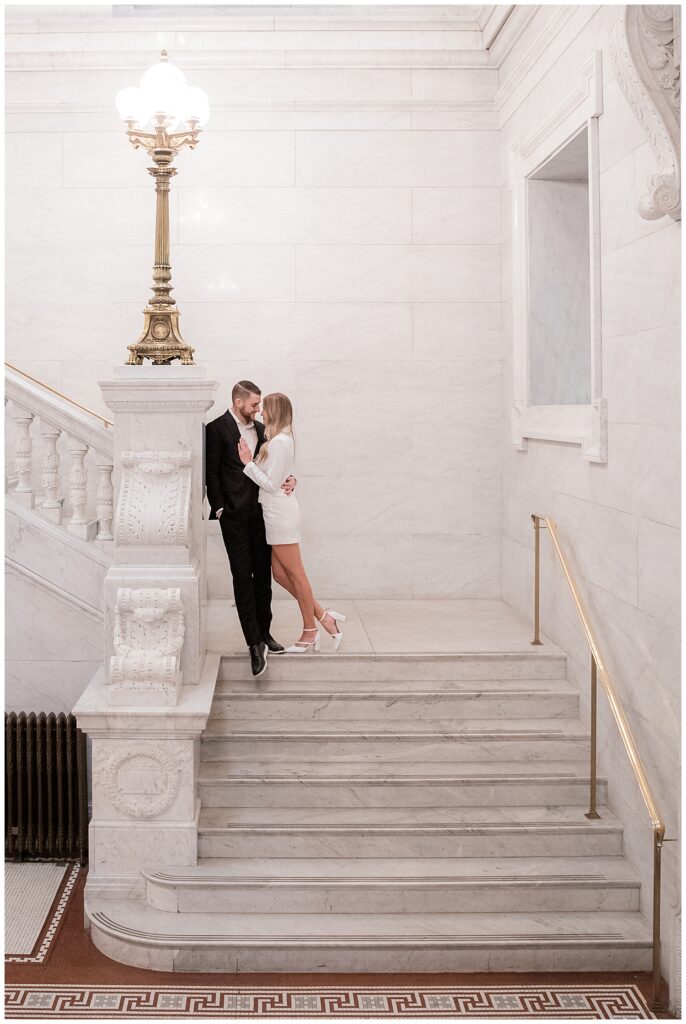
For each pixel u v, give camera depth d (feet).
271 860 14.98
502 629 21.21
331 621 18.95
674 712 13.08
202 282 24.61
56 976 13.37
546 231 21.88
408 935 13.66
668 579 13.29
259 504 18.54
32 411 18.47
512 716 17.69
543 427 20.39
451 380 24.99
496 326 24.89
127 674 14.89
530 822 15.30
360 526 25.14
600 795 16.08
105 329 24.71
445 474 25.13
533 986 13.23
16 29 23.71
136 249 24.61
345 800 15.87
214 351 24.71
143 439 16.29
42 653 18.35
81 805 17.30
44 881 16.56
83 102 24.22
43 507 18.60
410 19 23.79
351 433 24.99
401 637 20.29
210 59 24.06
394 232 24.72
